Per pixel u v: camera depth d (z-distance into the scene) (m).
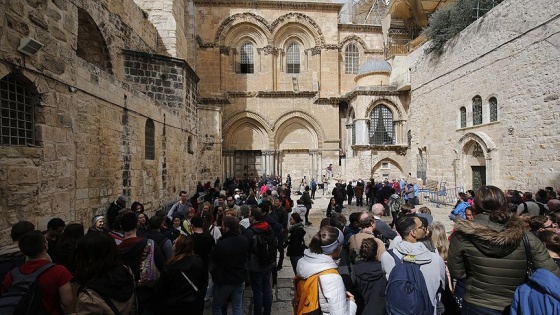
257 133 35.38
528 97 15.91
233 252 5.30
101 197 9.23
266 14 35.16
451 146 22.39
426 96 25.62
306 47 36.28
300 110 35.09
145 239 4.84
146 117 12.53
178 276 4.30
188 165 18.38
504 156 17.50
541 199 10.23
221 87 34.34
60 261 4.49
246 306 7.01
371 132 31.89
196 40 33.78
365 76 33.41
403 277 3.73
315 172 35.31
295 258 6.80
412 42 30.22
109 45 13.71
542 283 2.98
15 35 6.09
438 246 5.33
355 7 47.19
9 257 5.57
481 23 19.41
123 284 3.24
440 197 22.72
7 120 6.13
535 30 15.48
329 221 6.27
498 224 3.39
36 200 6.57
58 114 7.31
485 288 3.33
